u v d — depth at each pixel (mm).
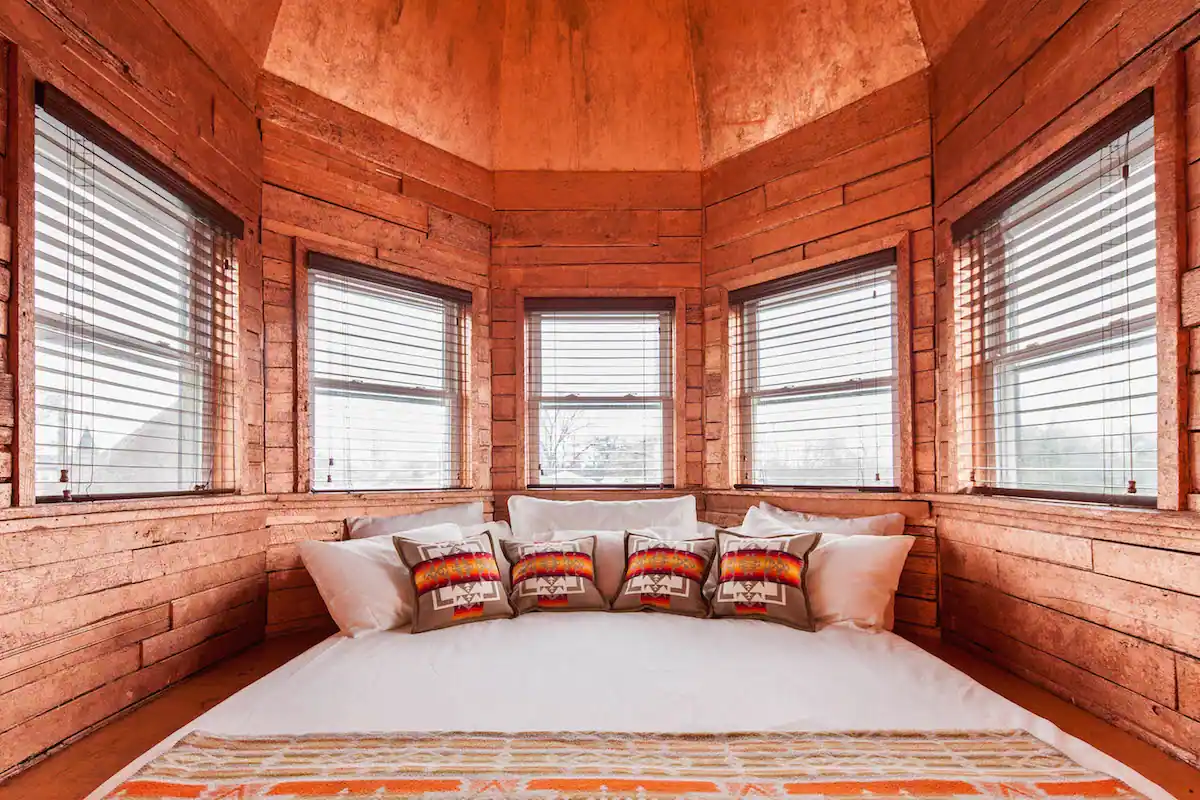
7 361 1779
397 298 3420
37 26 1875
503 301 3719
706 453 3660
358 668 2033
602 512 3303
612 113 3707
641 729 1610
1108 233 2113
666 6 3547
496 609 2635
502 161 3758
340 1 3049
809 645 2277
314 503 3027
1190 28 1750
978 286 2721
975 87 2650
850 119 3178
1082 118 2100
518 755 1456
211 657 2549
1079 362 2229
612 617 2668
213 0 2598
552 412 3742
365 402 3287
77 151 2072
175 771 1373
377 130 3322
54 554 1877
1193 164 1757
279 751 1472
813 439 3346
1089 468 2174
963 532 2719
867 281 3164
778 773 1373
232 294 2768
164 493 2416
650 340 3764
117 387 2230
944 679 1937
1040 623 2293
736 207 3594
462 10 3432
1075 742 1536
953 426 2752
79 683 1952
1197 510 1723
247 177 2861
